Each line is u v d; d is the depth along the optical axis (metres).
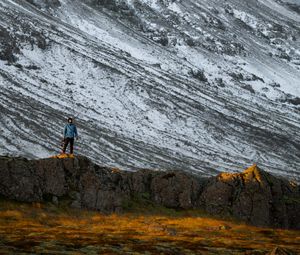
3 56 126.75
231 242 29.48
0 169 33.25
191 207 39.31
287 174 111.94
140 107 130.75
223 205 39.31
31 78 123.06
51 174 35.19
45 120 98.56
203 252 25.80
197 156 109.25
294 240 32.28
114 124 114.88
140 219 35.16
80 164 36.78
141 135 113.88
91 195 35.69
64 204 34.34
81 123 105.44
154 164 93.12
